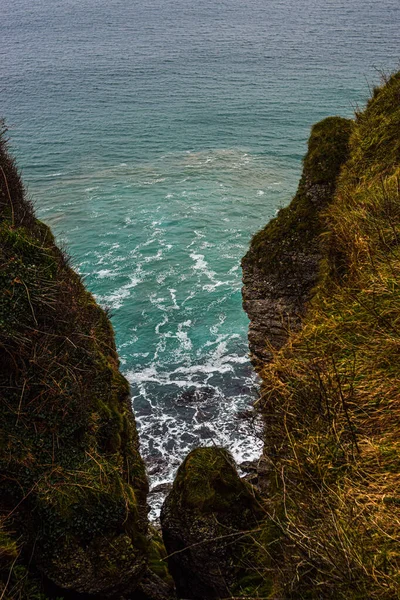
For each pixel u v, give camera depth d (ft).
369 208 27.04
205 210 187.83
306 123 292.61
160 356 115.85
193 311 131.03
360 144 35.17
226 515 27.07
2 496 23.52
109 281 144.36
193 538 26.89
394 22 609.83
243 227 175.63
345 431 17.72
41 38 620.90
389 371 18.74
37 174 230.68
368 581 13.69
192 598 28.48
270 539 19.40
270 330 35.35
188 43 563.89
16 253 26.32
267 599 16.81
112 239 167.63
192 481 28.22
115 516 23.63
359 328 21.16
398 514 14.67
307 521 16.22
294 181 215.92
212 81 397.39
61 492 23.41
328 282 27.20
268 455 20.83
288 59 457.27
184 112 320.91
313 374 20.11
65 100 355.97
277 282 35.86
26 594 21.68
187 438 92.17
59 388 25.02
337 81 371.15
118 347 118.93
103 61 485.97
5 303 24.93
